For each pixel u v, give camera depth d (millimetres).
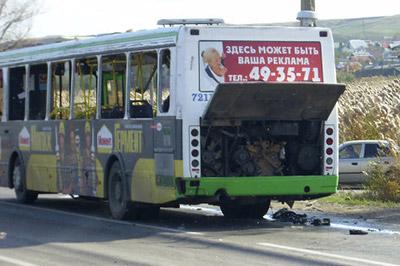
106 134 18547
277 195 16750
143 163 17234
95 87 19047
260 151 16922
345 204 20656
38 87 21688
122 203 18031
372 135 29422
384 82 51656
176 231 16188
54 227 17219
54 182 20797
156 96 16859
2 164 23359
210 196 16344
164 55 16719
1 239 15500
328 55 17141
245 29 16594
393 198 21344
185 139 16172
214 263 12398
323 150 17156
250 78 16562
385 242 14320
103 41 18672
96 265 12547
